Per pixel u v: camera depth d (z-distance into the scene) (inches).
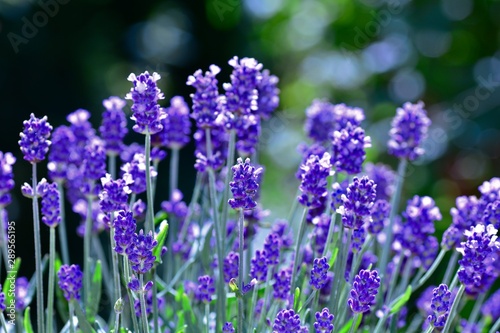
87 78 121.0
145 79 45.2
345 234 49.2
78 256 101.3
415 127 51.5
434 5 98.7
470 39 101.7
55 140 50.6
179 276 50.3
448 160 94.2
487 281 49.8
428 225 49.7
